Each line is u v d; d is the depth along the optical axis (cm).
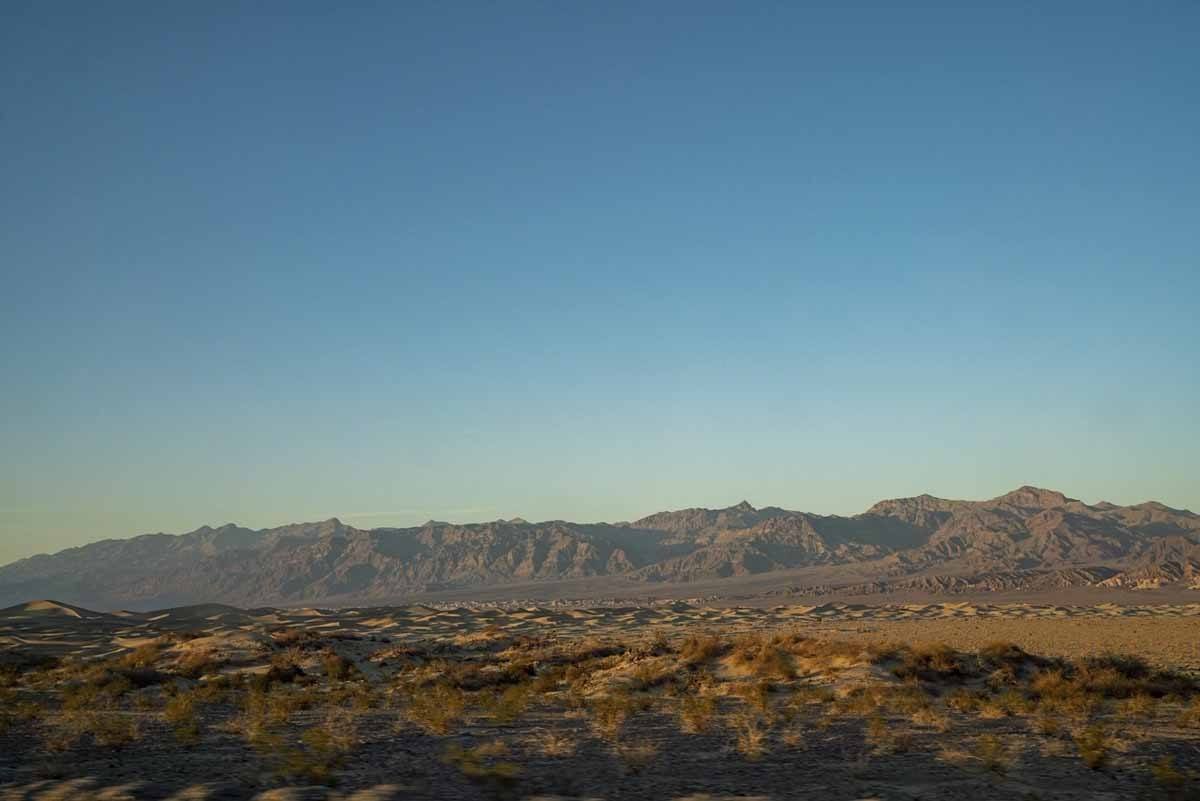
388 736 2523
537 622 14812
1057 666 4275
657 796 1709
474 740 2444
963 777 1920
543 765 2030
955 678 3944
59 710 3272
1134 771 1989
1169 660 5434
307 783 1789
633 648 5884
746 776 1917
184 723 2695
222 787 1738
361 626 12606
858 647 4288
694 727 2633
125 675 4453
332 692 3988
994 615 17325
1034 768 2023
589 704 3394
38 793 1691
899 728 2645
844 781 1869
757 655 4469
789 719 2797
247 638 6078
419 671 5075
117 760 2075
